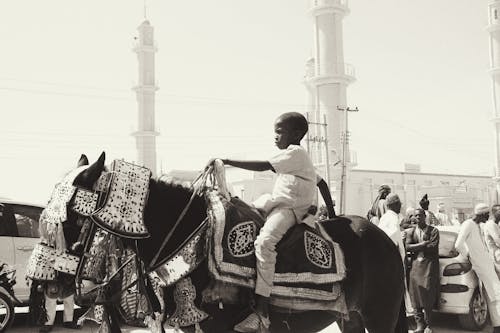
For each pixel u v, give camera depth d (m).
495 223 9.52
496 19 57.56
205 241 3.95
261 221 4.29
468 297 8.91
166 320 3.89
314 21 51.41
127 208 3.73
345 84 50.50
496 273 9.19
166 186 4.07
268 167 4.31
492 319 8.77
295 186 4.35
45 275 3.54
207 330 3.93
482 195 55.78
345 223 4.92
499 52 57.34
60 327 9.64
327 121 49.34
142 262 3.97
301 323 4.45
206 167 4.19
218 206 4.09
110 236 3.72
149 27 63.06
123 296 3.96
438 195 52.50
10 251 9.28
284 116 4.61
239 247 4.01
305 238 4.38
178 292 3.85
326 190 5.21
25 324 9.94
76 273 3.58
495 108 57.25
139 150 62.38
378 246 4.86
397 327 5.04
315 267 4.33
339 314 4.62
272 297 4.12
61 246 3.57
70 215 3.61
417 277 8.77
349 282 4.63
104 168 3.84
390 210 8.84
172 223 4.01
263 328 4.16
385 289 4.83
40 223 3.67
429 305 8.71
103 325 4.00
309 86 61.16
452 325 9.59
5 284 8.80
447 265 9.11
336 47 50.22
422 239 8.88
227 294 3.96
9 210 9.54
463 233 8.84
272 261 4.04
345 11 50.97
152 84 62.62
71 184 3.67
